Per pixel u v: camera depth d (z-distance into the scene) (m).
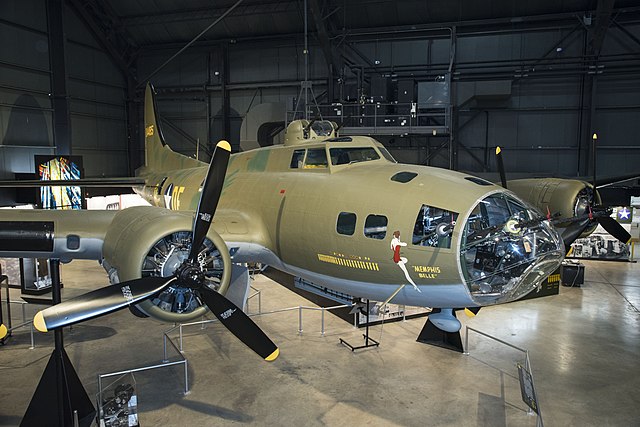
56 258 7.75
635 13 18.88
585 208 12.22
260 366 8.98
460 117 21.41
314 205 7.98
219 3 21.41
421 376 8.59
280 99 23.52
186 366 7.92
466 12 19.83
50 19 20.44
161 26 23.12
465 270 6.43
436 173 7.47
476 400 7.72
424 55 21.25
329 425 6.99
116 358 9.43
